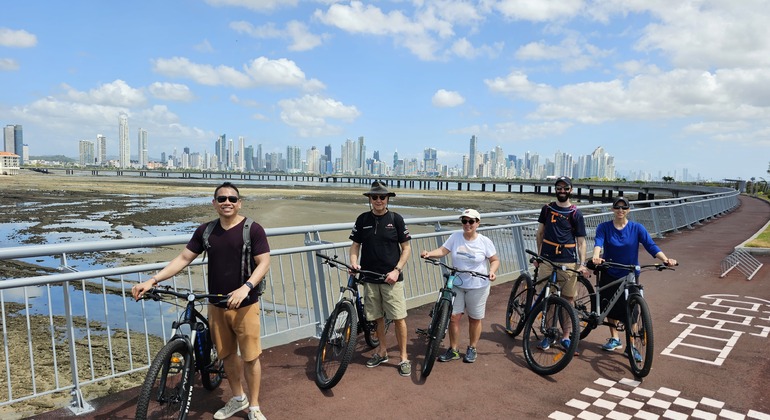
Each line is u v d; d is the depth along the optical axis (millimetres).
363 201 60250
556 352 5012
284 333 5547
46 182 101438
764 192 59406
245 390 4254
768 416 3938
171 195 65938
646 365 4578
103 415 3775
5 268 15406
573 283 5547
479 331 5125
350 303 4461
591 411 4008
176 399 3326
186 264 3674
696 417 3916
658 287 8703
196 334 3604
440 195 95438
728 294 8180
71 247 3824
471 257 5066
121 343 7996
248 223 3656
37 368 6699
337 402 4098
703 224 21266
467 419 3844
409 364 4742
